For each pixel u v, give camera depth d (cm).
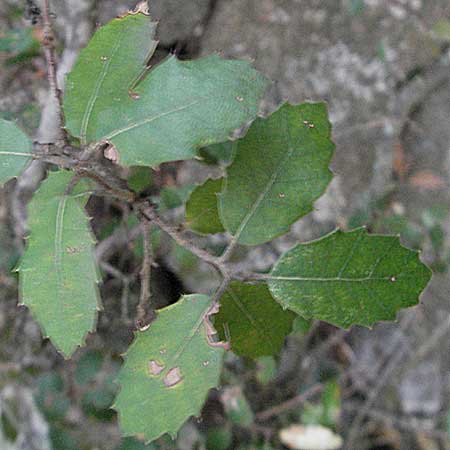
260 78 15
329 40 41
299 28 40
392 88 42
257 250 38
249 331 18
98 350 35
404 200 44
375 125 41
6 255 34
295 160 16
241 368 36
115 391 35
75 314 15
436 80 43
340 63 41
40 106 31
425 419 46
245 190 16
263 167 16
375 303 16
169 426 15
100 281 15
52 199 15
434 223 39
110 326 35
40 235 15
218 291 16
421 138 44
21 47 29
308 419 40
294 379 42
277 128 16
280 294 16
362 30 41
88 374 35
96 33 15
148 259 17
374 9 41
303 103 16
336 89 41
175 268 35
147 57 15
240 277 16
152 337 15
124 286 34
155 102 15
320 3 41
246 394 41
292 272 16
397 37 42
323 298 16
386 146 42
